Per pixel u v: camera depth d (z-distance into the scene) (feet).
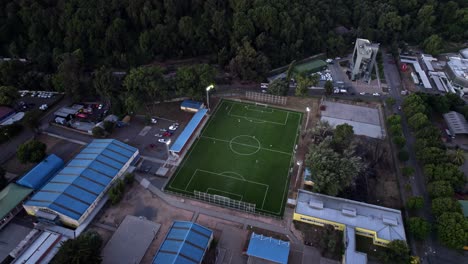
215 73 497.05
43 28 567.59
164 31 579.07
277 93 508.94
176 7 601.62
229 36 599.16
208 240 300.61
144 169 390.21
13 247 307.17
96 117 469.98
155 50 590.96
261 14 591.78
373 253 304.09
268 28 604.08
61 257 264.52
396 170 395.55
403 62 637.71
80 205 323.57
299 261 299.17
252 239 304.91
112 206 346.13
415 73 611.47
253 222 333.83
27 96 512.22
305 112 498.69
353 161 350.84
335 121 475.72
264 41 583.58
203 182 377.71
